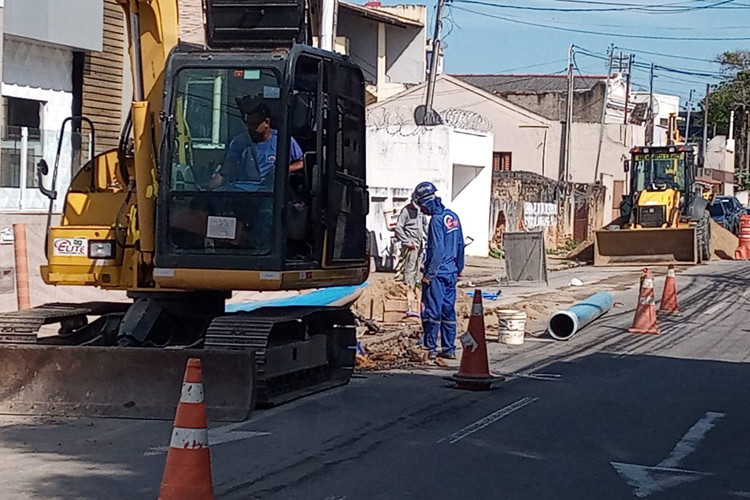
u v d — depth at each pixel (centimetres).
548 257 4366
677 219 4006
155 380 1180
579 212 5366
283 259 1204
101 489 902
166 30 1246
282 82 1198
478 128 4397
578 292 2878
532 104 6988
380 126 3712
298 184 1255
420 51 5059
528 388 1453
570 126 6059
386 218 3278
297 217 1251
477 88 6100
